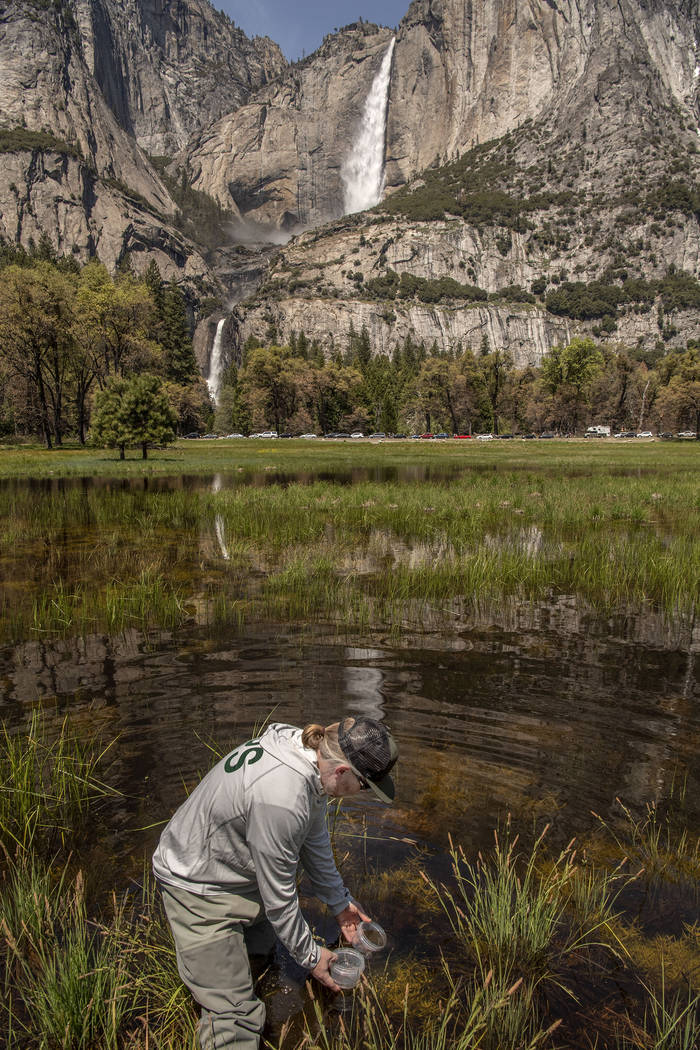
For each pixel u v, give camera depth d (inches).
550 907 101.9
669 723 165.8
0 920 97.0
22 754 146.3
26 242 7224.4
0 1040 83.0
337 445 2755.9
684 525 490.6
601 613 270.1
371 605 277.7
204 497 674.2
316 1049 79.3
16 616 259.6
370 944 95.2
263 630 243.1
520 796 132.2
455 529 458.0
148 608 268.8
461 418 4197.8
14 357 2126.0
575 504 594.6
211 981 85.1
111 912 101.9
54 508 602.5
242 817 83.7
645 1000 86.4
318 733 87.4
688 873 110.2
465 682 191.5
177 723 162.1
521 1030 81.6
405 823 123.5
